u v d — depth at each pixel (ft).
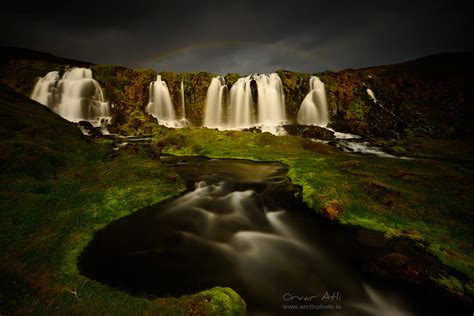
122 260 21.50
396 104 114.83
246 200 36.73
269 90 124.26
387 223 27.50
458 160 67.56
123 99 113.09
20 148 39.42
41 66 116.47
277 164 56.39
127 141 81.92
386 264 20.85
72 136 55.67
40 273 17.30
